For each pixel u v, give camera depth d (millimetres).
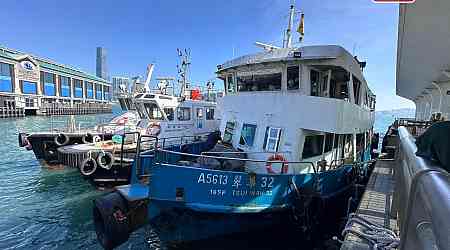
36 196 11859
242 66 8812
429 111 24688
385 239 4641
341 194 8688
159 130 13289
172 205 6086
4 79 60000
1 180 13953
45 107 64500
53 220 9656
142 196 6250
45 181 13688
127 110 16906
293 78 7992
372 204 6848
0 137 29062
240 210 6367
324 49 7504
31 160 18469
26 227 9125
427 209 1293
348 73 8594
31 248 7871
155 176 6023
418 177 1722
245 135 8484
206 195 6191
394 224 5641
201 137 13547
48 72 73562
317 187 7305
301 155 7660
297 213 6887
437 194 1233
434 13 7219
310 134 7926
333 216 8859
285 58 7812
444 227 1010
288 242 7402
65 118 57312
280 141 7688
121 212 6109
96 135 14930
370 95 14297
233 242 6949
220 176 6270
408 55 11961
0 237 8453
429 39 9328
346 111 7977
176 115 13875
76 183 13430
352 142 10266
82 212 10320
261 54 8484
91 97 93750
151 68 16484
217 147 8844
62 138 14695
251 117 8406
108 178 11625
